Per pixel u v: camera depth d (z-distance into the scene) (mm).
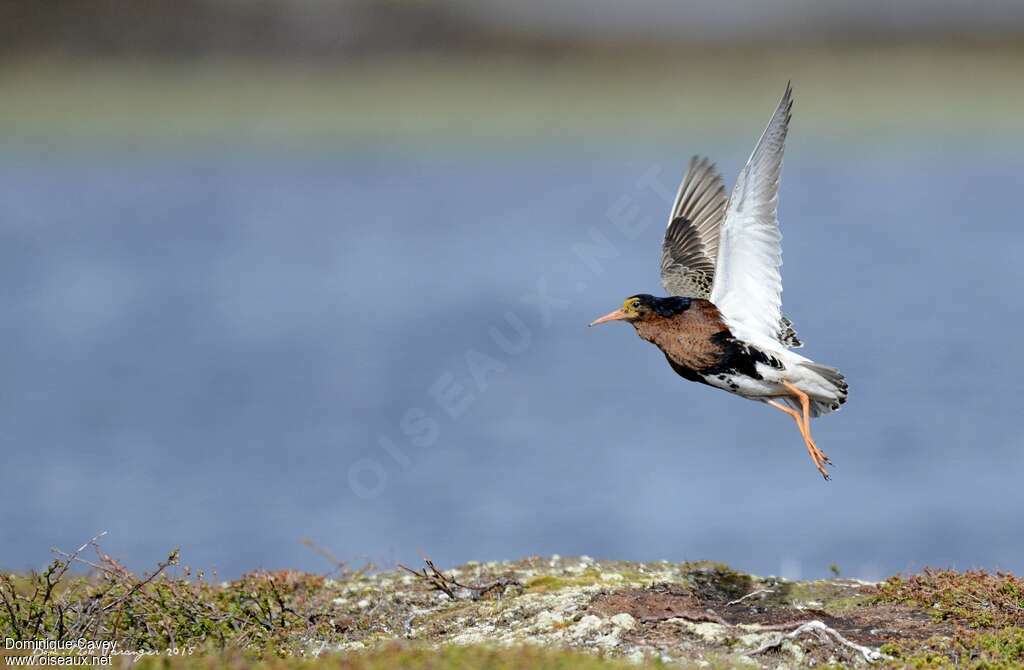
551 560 14680
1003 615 11719
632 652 10898
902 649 11055
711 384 12695
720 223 14195
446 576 14117
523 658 10078
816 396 12500
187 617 12531
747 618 12008
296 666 10242
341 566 14969
